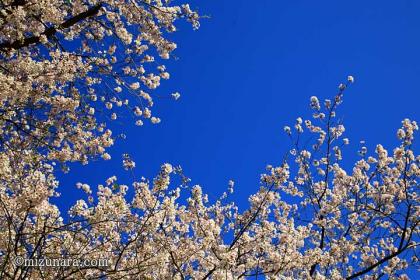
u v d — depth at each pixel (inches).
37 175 255.6
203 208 340.2
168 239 293.6
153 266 279.6
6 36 345.7
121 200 279.1
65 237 283.7
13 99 284.4
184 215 323.0
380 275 426.6
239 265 307.4
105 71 391.9
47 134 335.0
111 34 407.5
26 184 257.9
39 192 236.2
